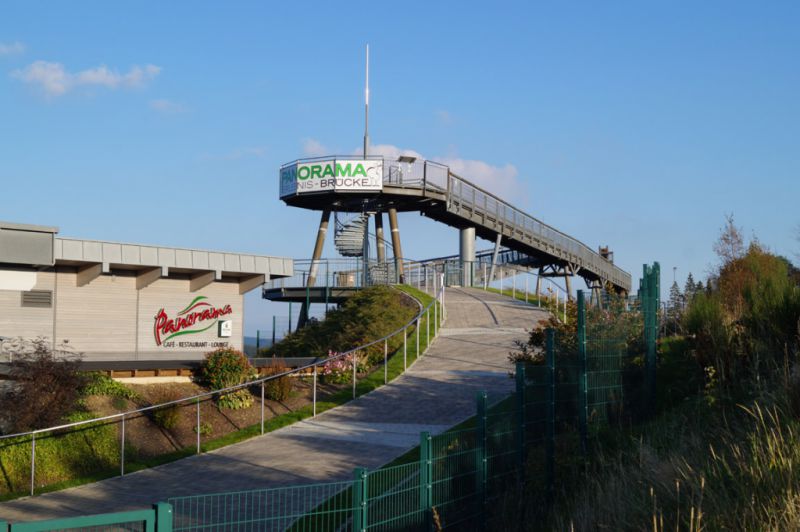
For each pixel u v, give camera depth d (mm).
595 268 59625
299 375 24594
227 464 16609
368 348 27844
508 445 11625
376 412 20672
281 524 11836
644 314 15219
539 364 18531
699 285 20516
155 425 19109
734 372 13414
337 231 48500
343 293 43375
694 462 9766
